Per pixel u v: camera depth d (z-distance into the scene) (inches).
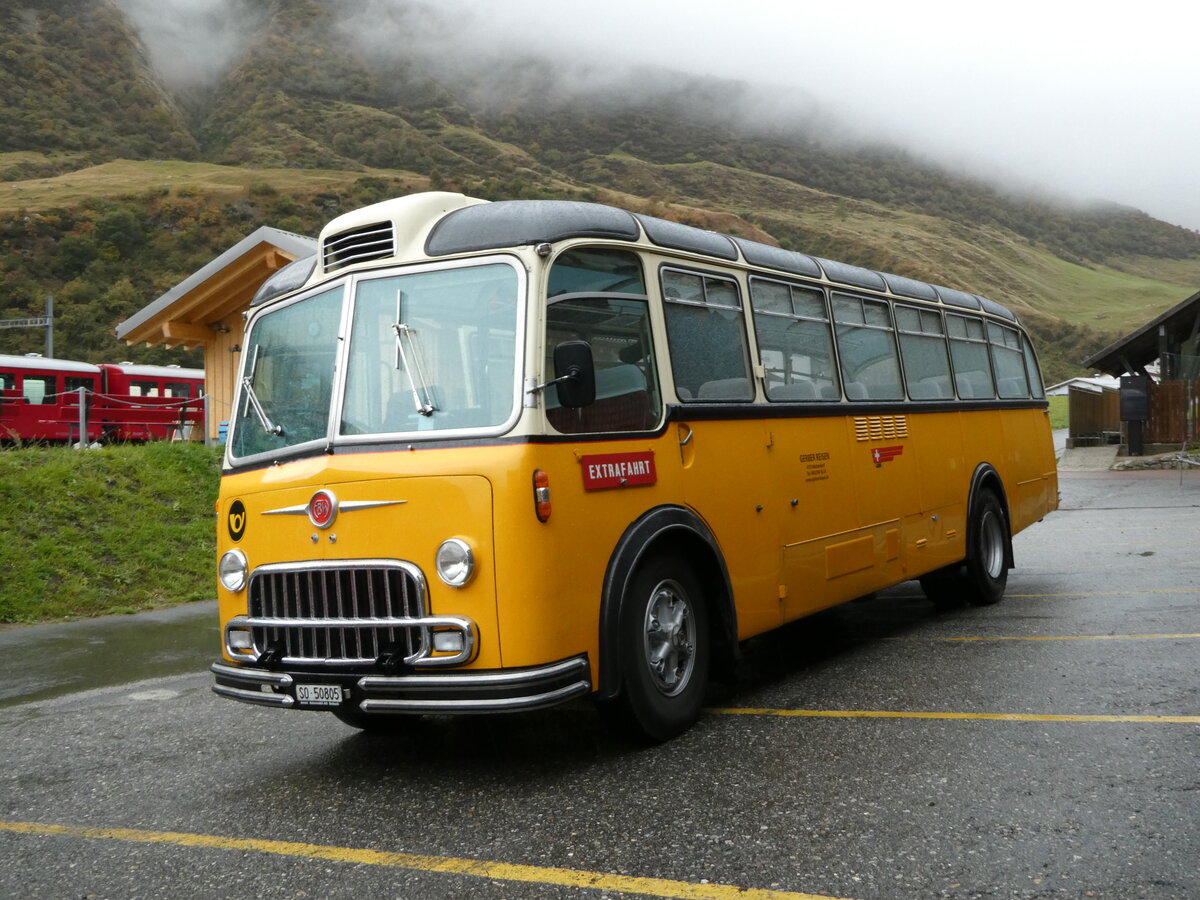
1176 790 174.1
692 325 243.4
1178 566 450.0
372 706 190.4
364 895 149.6
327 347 217.5
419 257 210.4
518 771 206.4
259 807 193.6
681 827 168.4
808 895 141.1
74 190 4512.8
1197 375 1132.5
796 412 276.2
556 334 201.2
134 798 205.0
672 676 222.2
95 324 3048.7
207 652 367.2
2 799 210.1
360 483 199.0
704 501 234.1
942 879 144.3
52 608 442.9
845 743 210.7
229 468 226.4
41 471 552.4
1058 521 691.4
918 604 404.2
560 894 145.4
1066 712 224.8
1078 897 137.2
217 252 3885.3
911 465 338.3
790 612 265.1
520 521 187.3
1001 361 440.5
